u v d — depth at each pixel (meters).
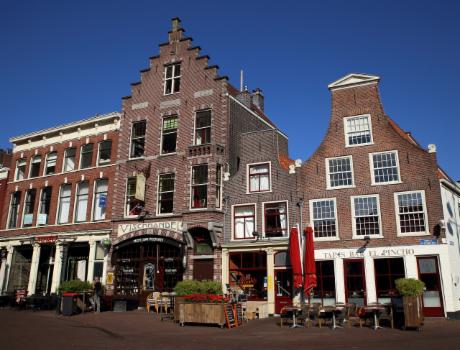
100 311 22.03
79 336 13.38
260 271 22.53
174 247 24.69
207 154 24.62
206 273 23.36
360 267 20.50
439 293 18.91
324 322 17.36
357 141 22.20
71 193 29.78
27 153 33.31
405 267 19.61
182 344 12.12
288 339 13.23
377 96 22.39
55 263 28.59
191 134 25.69
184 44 27.58
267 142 23.94
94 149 29.62
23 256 32.19
